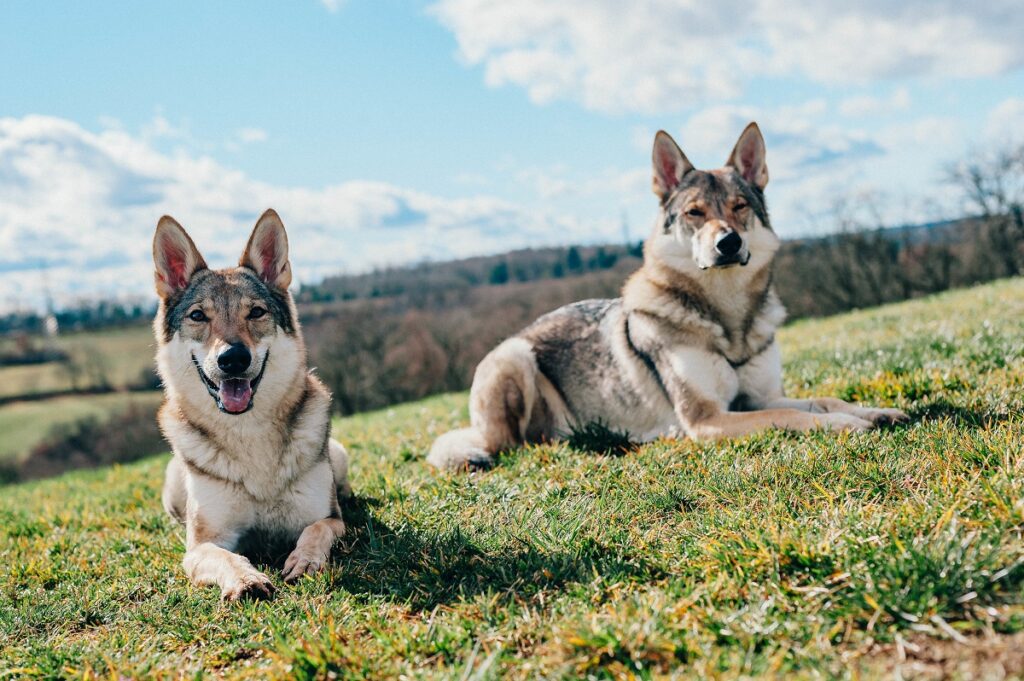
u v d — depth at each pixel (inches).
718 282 234.5
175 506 232.4
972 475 139.8
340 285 2669.8
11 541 243.9
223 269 209.8
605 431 249.1
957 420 182.5
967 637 100.0
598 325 268.8
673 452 208.1
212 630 145.8
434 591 148.3
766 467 175.5
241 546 194.9
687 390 231.9
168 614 155.3
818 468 168.6
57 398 2484.0
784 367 326.0
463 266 3024.1
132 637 148.1
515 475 223.1
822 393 255.1
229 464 188.1
